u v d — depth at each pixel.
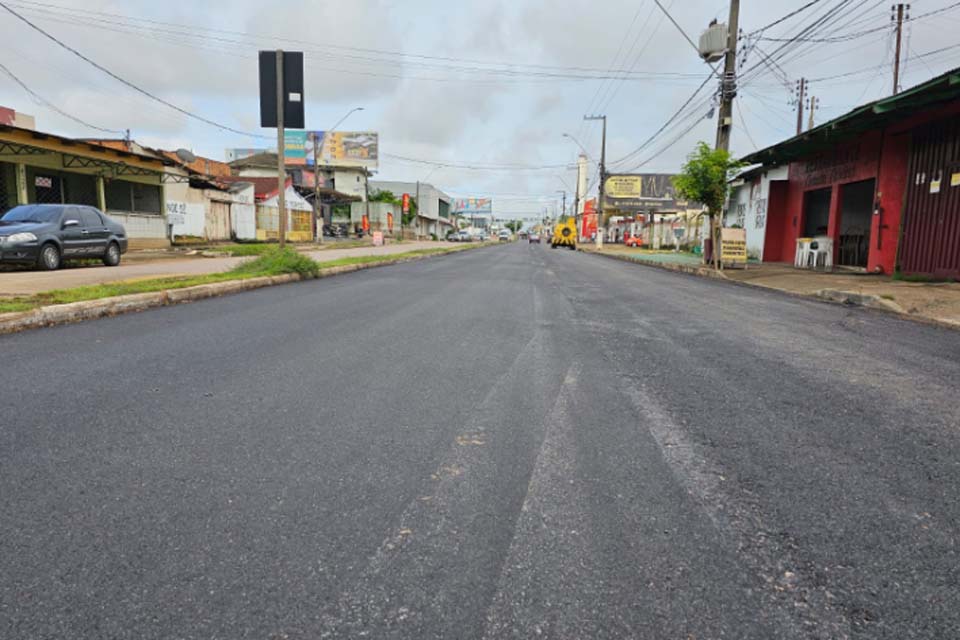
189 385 4.06
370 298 9.30
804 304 9.50
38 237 12.62
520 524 2.26
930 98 10.98
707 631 1.67
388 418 3.44
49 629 1.65
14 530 2.16
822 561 2.04
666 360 5.08
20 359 4.78
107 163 20.34
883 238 14.20
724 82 18.30
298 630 1.66
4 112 24.91
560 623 1.70
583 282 13.44
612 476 2.70
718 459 2.91
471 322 7.02
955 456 2.98
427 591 1.84
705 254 19.75
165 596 1.80
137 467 2.72
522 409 3.65
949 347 5.87
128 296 7.62
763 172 21.98
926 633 1.68
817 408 3.74
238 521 2.25
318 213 38.50
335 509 2.36
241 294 9.70
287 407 3.61
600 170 45.97
